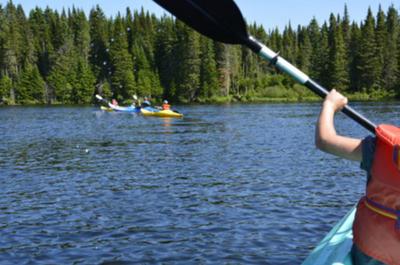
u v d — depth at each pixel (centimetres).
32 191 1016
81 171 1262
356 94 7575
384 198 177
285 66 207
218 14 210
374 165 177
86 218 805
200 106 6166
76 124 3120
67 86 8075
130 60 8044
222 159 1455
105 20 9888
